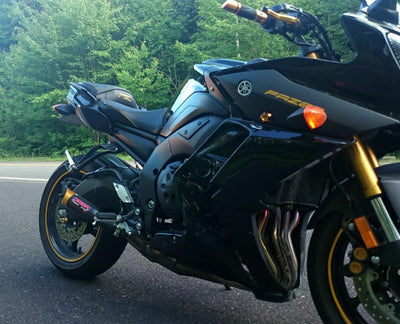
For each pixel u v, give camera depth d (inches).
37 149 1268.5
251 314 112.6
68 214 137.7
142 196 112.7
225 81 94.0
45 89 1267.2
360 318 88.4
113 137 128.2
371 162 84.4
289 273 91.0
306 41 93.3
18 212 243.0
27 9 1549.0
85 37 1205.1
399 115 78.9
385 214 76.6
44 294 125.5
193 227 99.1
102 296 124.3
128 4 1325.0
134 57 1108.5
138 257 161.6
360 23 79.2
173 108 115.2
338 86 82.3
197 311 114.4
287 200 89.6
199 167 97.3
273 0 802.8
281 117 85.7
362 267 80.6
